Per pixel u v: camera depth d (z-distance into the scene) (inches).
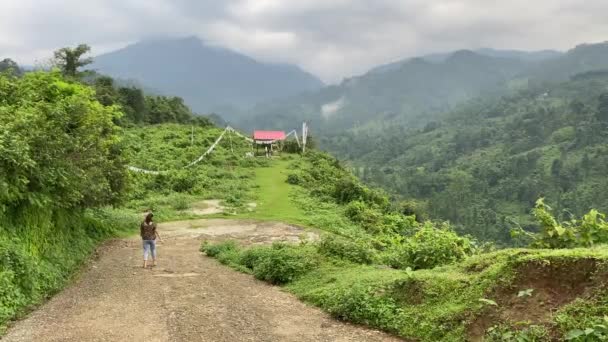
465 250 516.7
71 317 375.6
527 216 3698.3
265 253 607.5
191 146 2181.3
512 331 288.7
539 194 4188.0
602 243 390.6
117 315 384.8
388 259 542.6
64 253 561.0
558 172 4569.4
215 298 451.5
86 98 771.4
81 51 2800.2
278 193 1508.4
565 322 274.2
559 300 293.0
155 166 1685.5
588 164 4554.6
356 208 1301.7
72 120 653.9
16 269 394.9
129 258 689.0
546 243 410.9
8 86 709.3
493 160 5644.7
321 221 1157.7
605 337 252.8
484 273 345.7
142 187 1400.1
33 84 756.0
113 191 855.1
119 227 974.4
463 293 343.9
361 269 493.0
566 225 426.0
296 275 518.0
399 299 380.8
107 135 848.3
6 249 393.4
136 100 3142.2
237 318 387.9
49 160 516.7
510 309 305.4
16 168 433.4
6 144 426.9
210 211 1252.5
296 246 631.8
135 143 2101.4
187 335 342.0
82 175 599.2
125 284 503.8
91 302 423.5
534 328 280.7
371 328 365.7
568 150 5241.1
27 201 471.8
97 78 3102.9
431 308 350.6
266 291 487.8
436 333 327.0
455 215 3855.8
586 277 293.4
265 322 379.9
